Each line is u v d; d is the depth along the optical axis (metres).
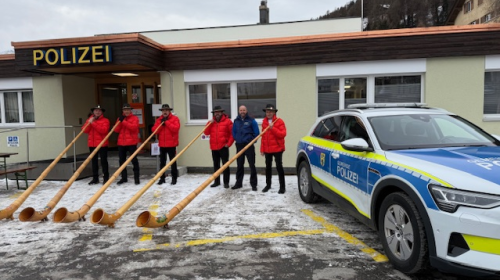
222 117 7.14
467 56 7.68
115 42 7.46
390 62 7.96
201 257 3.76
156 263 3.63
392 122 4.18
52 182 8.20
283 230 4.54
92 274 3.43
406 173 3.14
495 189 2.59
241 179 7.07
